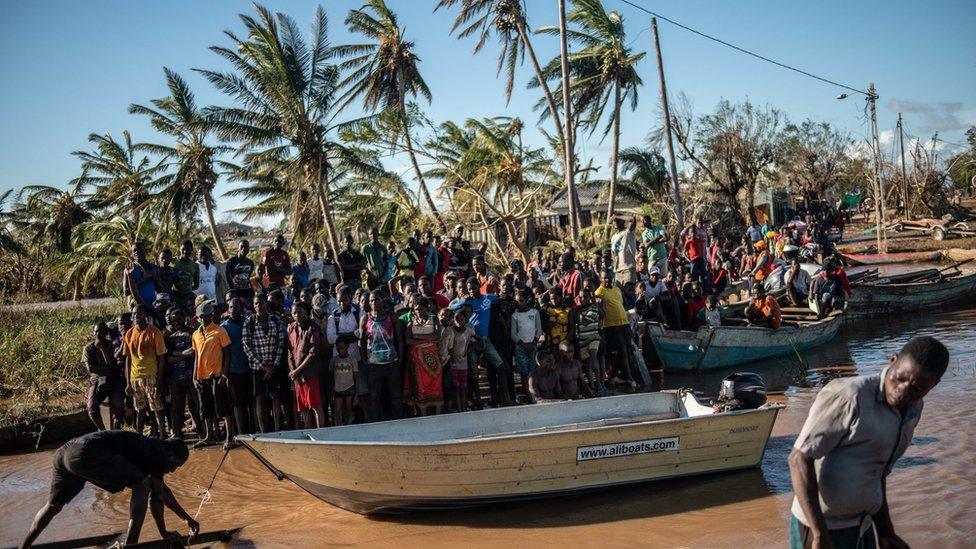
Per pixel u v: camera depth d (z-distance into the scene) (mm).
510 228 26844
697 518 7898
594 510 8289
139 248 12852
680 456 8812
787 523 7633
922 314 22266
